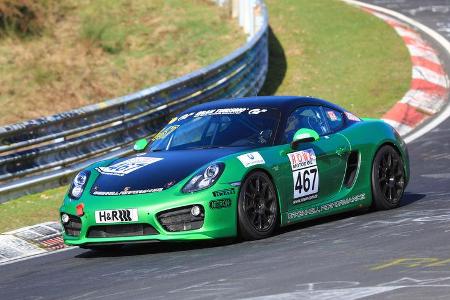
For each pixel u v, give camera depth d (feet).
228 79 127.65
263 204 61.98
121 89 150.51
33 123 92.73
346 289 43.24
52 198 89.66
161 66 160.86
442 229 58.54
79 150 98.78
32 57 158.20
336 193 68.54
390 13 206.49
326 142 68.23
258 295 43.45
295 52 169.27
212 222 59.31
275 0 206.28
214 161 61.46
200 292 45.47
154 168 62.59
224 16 185.16
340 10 195.00
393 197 72.43
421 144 113.29
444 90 145.38
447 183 86.53
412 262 48.47
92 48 166.50
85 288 50.72
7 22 169.68
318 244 57.36
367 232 60.59
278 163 63.57
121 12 184.65
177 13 186.60
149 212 58.95
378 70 155.63
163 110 111.14
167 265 55.31
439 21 195.93
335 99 141.18
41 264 62.85
